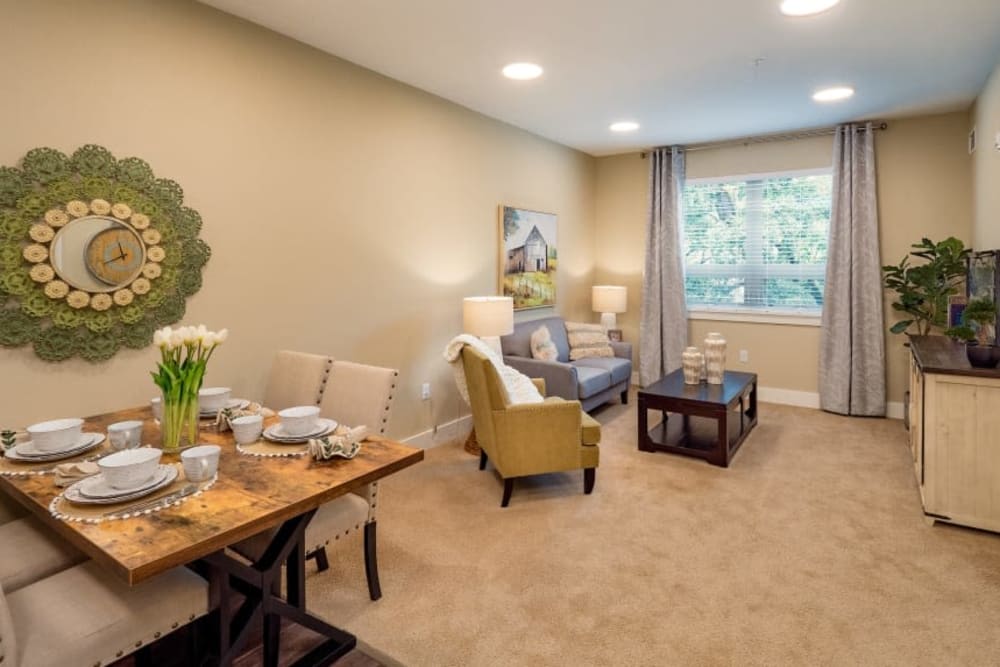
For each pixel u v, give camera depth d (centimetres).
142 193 244
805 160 514
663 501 317
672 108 433
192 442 188
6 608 120
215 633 173
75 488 153
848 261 485
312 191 319
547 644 198
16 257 210
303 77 311
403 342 385
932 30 292
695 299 591
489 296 465
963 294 429
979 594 224
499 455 308
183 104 259
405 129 377
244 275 287
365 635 203
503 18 277
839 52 321
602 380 473
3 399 211
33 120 213
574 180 586
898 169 474
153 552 124
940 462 277
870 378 484
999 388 260
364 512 217
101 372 237
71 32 222
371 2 261
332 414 246
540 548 265
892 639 198
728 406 366
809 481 344
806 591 228
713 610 216
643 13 271
